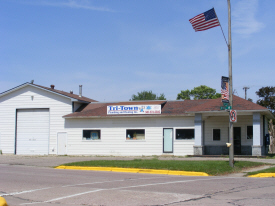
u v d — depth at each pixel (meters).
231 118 18.53
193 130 29.11
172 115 29.22
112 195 10.86
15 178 15.18
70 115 32.12
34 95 34.41
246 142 28.94
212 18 19.47
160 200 10.02
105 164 20.17
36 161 24.62
